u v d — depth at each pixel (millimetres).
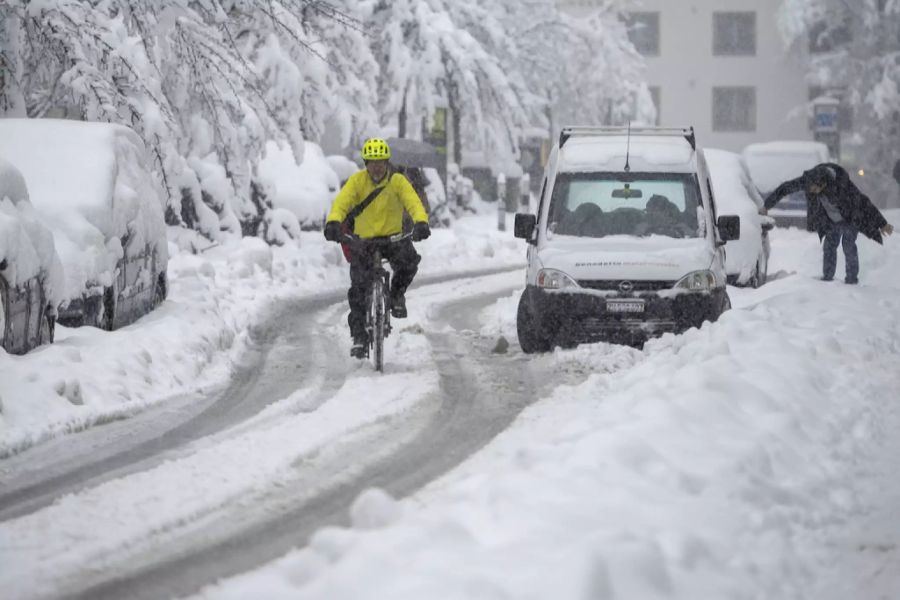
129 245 25234
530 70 86188
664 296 24969
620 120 105062
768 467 14172
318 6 41125
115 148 25656
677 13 120750
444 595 9367
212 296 30391
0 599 10516
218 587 10781
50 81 34406
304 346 26234
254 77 41250
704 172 27891
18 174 21094
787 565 11039
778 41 120188
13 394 17484
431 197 63750
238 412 18969
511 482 12695
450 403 19953
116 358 20344
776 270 44562
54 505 13516
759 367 19438
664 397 16953
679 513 12047
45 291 20703
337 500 13953
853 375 20172
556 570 9750
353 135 55031
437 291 38469
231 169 41688
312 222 47500
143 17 35688
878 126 112812
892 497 13508
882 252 42594
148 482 14578
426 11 68312
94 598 10609
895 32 112188
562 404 19734
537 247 26266
